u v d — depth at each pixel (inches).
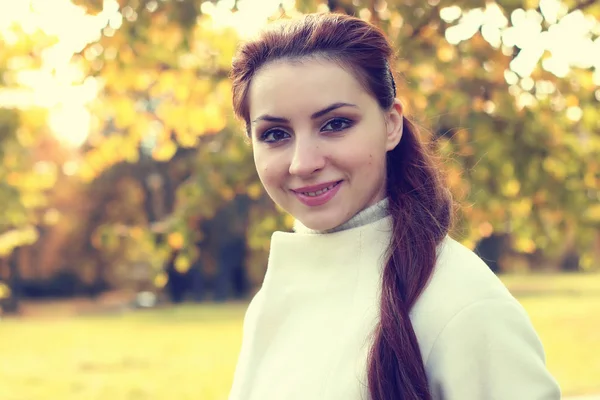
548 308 973.2
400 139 74.6
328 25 69.2
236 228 1152.2
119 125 216.8
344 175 68.5
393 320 63.1
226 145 207.5
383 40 70.4
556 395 61.7
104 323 974.4
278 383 71.6
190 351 644.1
